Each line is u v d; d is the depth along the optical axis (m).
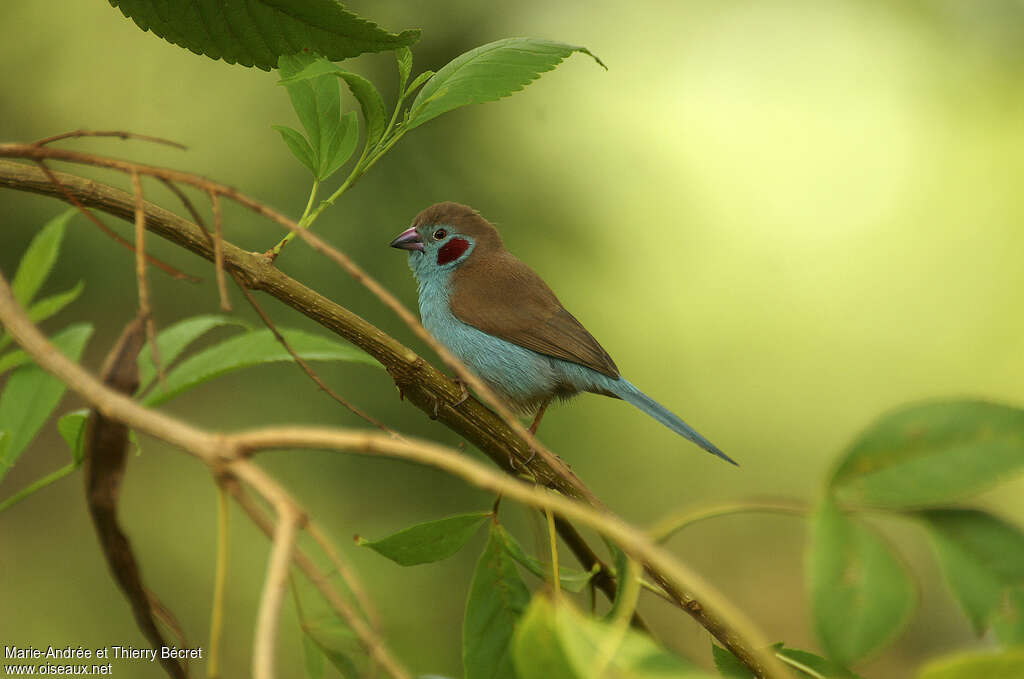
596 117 15.04
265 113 12.06
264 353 3.87
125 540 2.38
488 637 3.50
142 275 2.57
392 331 10.93
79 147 11.83
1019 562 1.92
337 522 11.23
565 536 4.31
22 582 11.30
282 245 4.46
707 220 16.69
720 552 17.50
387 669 1.96
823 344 18.22
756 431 16.91
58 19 12.26
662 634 13.38
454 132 12.12
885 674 14.59
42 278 4.76
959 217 19.59
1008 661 1.80
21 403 4.25
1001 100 18.83
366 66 11.57
